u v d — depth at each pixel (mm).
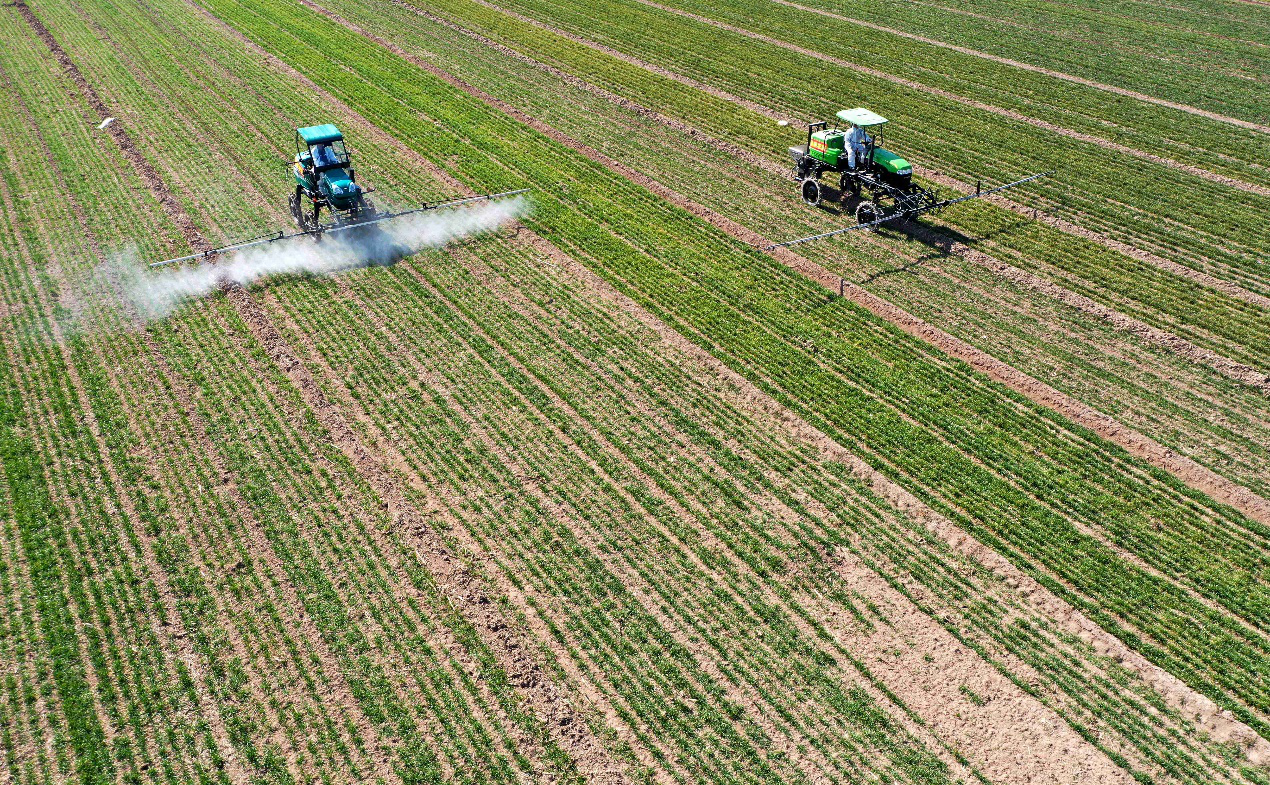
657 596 21562
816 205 38469
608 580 21859
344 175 33844
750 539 23000
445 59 54594
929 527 23422
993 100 48719
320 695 19312
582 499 24141
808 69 53031
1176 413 27109
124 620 20719
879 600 21516
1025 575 22094
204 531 22953
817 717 19016
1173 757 18266
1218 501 24141
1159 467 25234
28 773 17688
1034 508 23891
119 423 26312
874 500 24172
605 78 51812
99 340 29828
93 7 63625
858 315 31516
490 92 49688
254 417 26625
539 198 38750
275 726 18719
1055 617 21125
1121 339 30406
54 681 19469
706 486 24594
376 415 26891
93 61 53375
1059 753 18375
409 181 40000
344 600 21312
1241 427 26562
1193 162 42031
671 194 39344
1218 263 34438
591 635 20656
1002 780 17891
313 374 28516
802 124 45906
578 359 29359
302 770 17922
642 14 62875
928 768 18078
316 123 45406
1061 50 55750
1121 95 49312
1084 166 41719
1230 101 48281
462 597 21422
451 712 19031
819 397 27750
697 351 29750
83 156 41781
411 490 24312
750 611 21250
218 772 17812
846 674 19891
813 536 23078
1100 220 37406
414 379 28391
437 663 20000
